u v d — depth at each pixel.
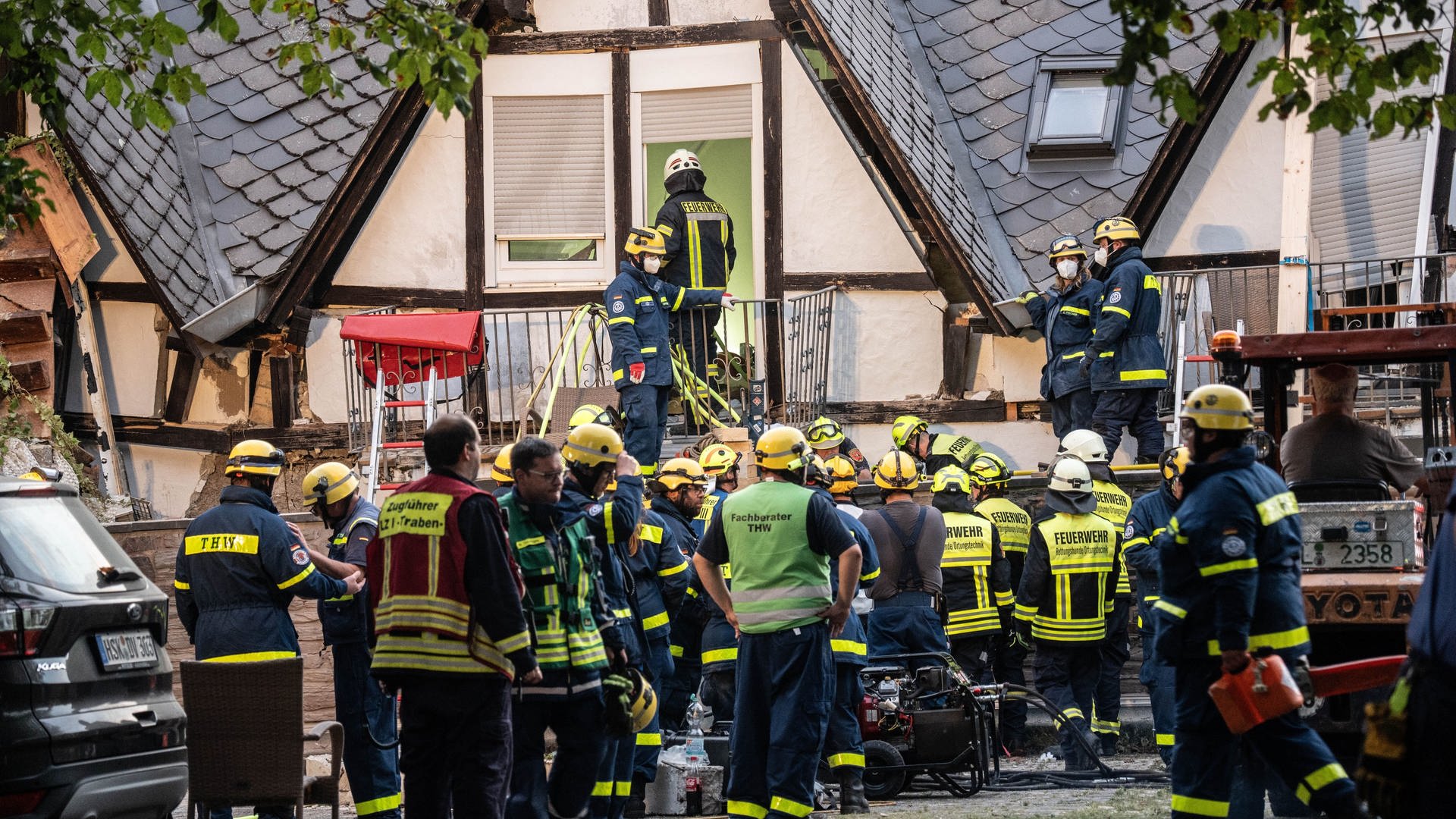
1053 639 22.05
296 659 15.91
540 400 32.31
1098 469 23.56
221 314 30.58
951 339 31.94
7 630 14.33
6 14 17.30
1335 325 19.97
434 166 32.88
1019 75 32.41
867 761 19.72
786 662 16.56
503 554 13.64
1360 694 16.02
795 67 32.47
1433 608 10.58
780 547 16.70
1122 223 26.77
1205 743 13.55
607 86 32.97
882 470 21.66
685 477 20.44
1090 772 21.28
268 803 15.82
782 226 32.34
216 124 32.66
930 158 30.67
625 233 32.81
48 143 31.08
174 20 33.91
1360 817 12.77
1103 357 26.66
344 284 32.53
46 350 31.34
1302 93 14.80
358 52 16.31
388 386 29.06
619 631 15.70
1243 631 12.91
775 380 32.22
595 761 15.13
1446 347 17.09
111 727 14.95
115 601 15.41
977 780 20.12
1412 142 30.45
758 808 16.81
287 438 32.34
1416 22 14.71
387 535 13.93
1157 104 31.14
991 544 22.84
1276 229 30.92
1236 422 13.34
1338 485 17.34
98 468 32.25
